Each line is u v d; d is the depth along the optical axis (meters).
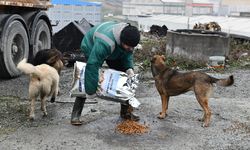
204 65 10.72
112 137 5.21
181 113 6.29
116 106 6.60
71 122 5.65
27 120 5.88
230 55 11.89
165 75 5.81
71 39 10.93
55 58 6.78
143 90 8.03
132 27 5.07
